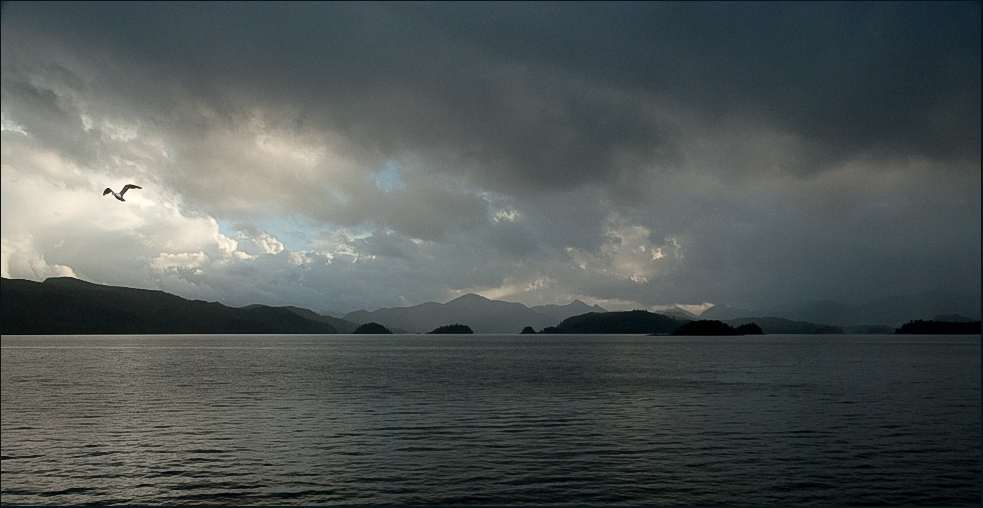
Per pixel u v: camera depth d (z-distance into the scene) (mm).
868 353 160750
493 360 128500
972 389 62375
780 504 24203
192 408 48219
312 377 79125
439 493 25328
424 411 46156
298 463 29828
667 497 24922
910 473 28297
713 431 37844
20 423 41312
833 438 35594
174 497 24969
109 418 43250
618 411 46188
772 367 100312
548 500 24500
